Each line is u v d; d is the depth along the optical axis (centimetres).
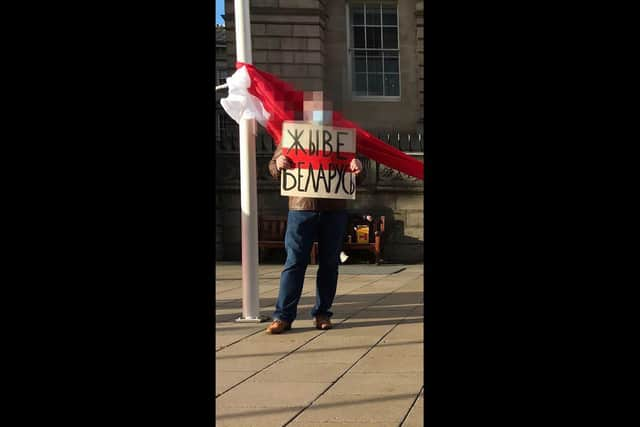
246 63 602
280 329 559
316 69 1717
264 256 1384
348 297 798
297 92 597
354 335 548
